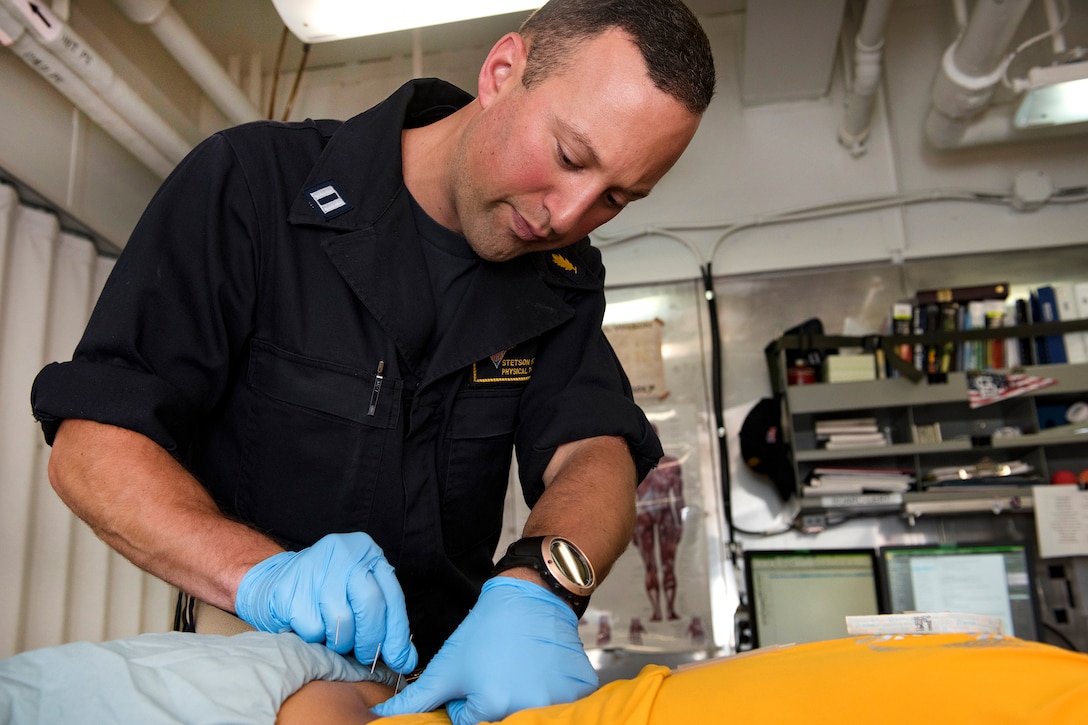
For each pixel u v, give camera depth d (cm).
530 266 112
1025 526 302
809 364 309
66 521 256
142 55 322
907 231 333
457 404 107
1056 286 307
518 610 74
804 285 333
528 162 85
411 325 101
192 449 98
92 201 287
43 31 221
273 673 62
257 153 98
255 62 363
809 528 301
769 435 304
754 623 280
